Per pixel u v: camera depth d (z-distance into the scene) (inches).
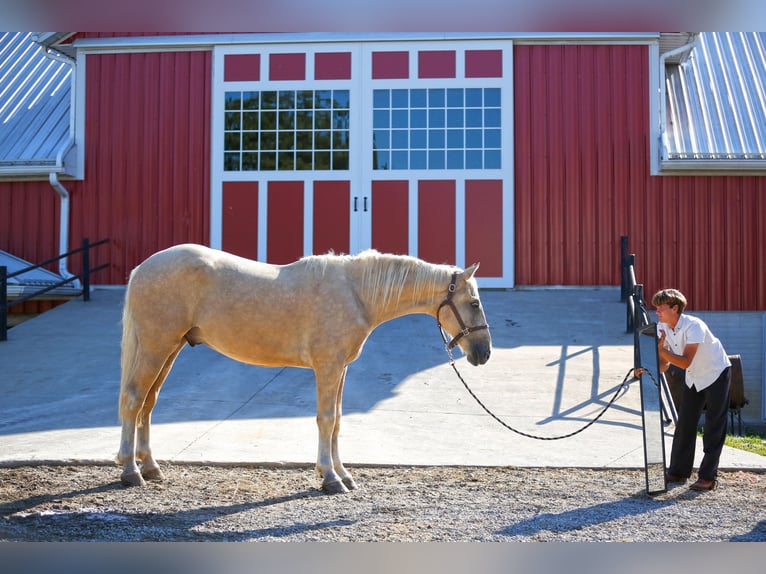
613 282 473.4
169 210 497.7
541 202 477.7
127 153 502.6
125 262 499.8
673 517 185.6
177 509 187.6
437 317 217.8
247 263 213.9
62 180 504.4
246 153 492.4
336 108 488.1
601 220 474.6
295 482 214.8
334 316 205.2
